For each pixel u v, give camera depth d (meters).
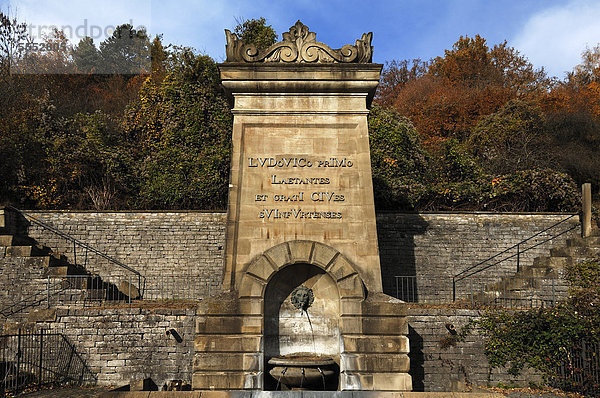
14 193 20.03
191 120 21.95
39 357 12.32
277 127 11.16
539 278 14.91
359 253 10.59
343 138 11.16
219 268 17.98
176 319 12.70
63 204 20.30
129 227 18.25
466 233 18.75
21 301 14.73
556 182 20.50
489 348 12.52
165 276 17.88
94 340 12.54
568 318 12.17
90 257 17.91
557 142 27.84
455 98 33.41
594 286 13.79
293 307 10.63
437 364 12.56
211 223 18.38
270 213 10.73
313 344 10.45
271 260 10.30
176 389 12.01
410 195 20.16
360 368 9.84
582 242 17.36
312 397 9.52
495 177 21.66
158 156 20.98
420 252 18.50
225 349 9.87
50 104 23.75
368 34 11.47
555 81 36.84
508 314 12.73
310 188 10.90
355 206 10.82
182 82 22.73
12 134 20.73
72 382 12.20
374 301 10.20
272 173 10.94
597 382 10.84
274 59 11.20
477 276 18.20
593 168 25.78
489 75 37.00
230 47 11.32
